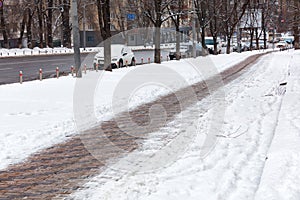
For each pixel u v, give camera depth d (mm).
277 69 26688
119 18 49375
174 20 34312
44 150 7672
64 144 8078
